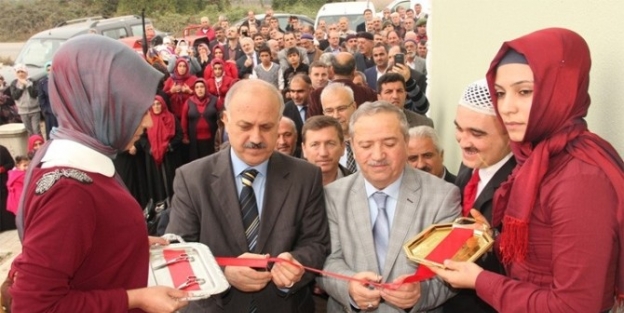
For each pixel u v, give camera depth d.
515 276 1.63
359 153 2.12
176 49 11.88
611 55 1.88
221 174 2.20
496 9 3.20
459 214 2.19
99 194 1.51
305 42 10.66
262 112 2.07
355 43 10.29
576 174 1.43
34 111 9.48
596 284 1.38
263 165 2.24
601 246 1.38
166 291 1.59
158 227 2.92
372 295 1.96
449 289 2.14
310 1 30.91
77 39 1.58
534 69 1.50
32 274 1.39
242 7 31.84
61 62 1.55
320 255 2.18
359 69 8.75
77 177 1.47
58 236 1.41
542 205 1.50
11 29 30.27
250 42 11.13
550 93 1.49
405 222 2.15
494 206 1.73
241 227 2.16
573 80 1.50
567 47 1.50
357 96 4.87
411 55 8.07
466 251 1.78
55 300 1.42
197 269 1.81
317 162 3.08
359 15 15.69
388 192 2.21
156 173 6.71
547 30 1.56
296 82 5.32
